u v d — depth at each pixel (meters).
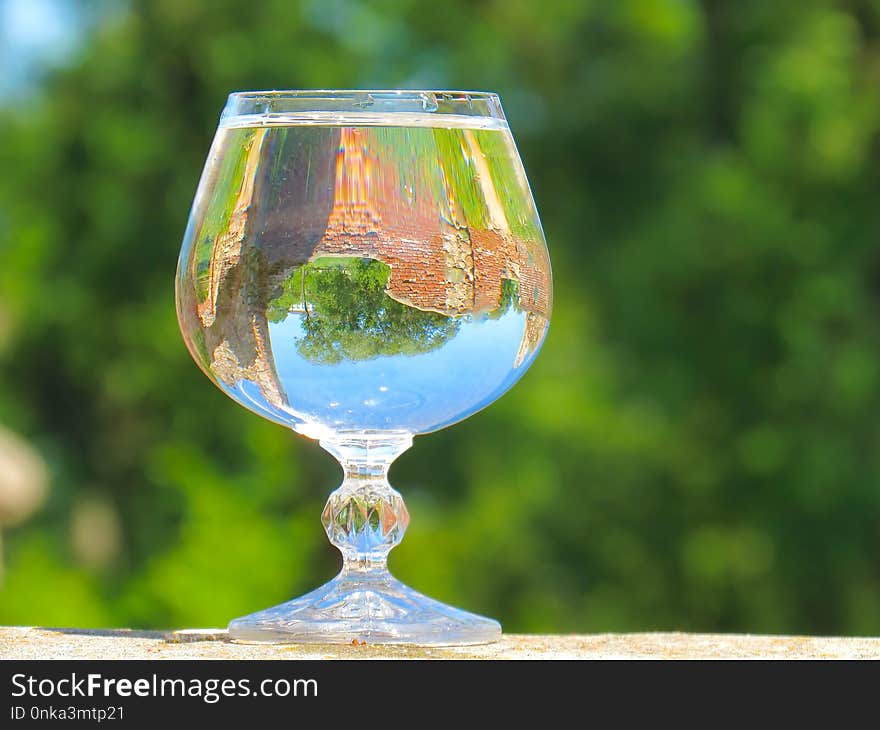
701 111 11.98
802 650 2.53
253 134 2.29
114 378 12.12
